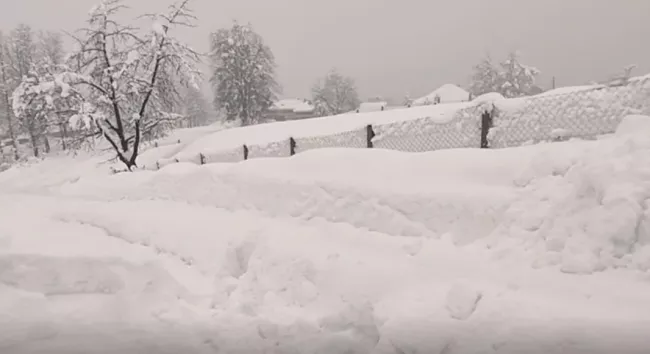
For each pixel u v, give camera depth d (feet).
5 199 27.43
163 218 17.84
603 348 6.97
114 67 49.85
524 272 9.41
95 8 48.42
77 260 9.86
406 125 22.54
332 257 11.32
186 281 12.17
